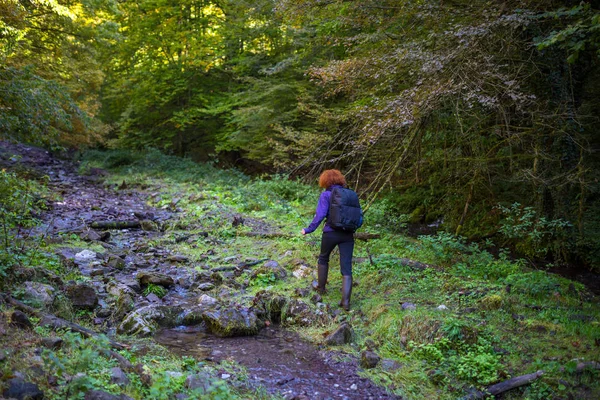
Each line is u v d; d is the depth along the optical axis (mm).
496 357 4359
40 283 5047
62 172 17562
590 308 5531
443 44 7699
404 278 6418
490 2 7602
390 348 4750
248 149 16750
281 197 12859
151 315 5156
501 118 8984
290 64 13922
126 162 20359
